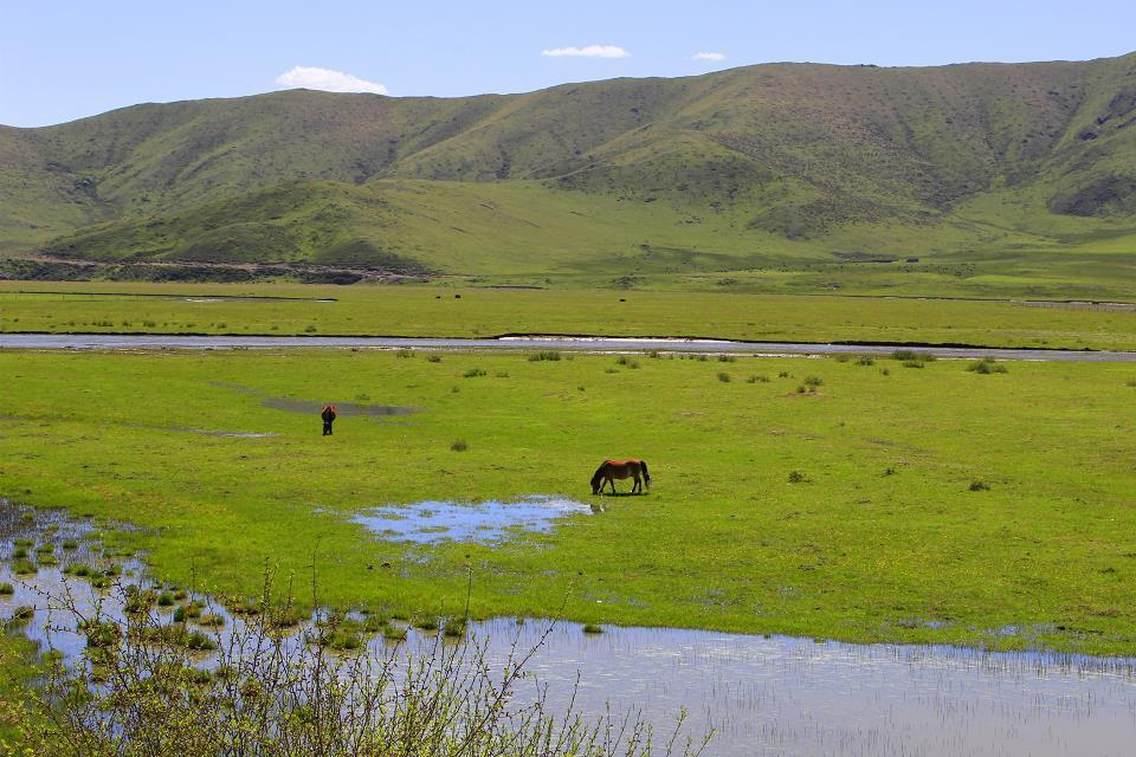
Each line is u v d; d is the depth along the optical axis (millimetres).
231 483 42312
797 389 68875
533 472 45000
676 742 19984
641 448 50906
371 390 69062
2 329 108375
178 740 13328
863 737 20484
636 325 130250
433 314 145125
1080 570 31281
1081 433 53938
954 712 21750
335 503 39281
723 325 132750
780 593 29375
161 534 34719
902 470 45156
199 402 63719
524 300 199875
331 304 169250
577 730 20047
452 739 14852
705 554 32844
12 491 40156
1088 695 22781
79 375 72750
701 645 25516
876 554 32875
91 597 27266
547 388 69625
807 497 40281
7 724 18078
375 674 22000
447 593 28750
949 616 27672
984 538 34531
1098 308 191625
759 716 21359
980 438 52844
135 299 181500
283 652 23125
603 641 25656
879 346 108750
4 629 24438
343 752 13688
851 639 26047
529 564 31719
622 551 33156
